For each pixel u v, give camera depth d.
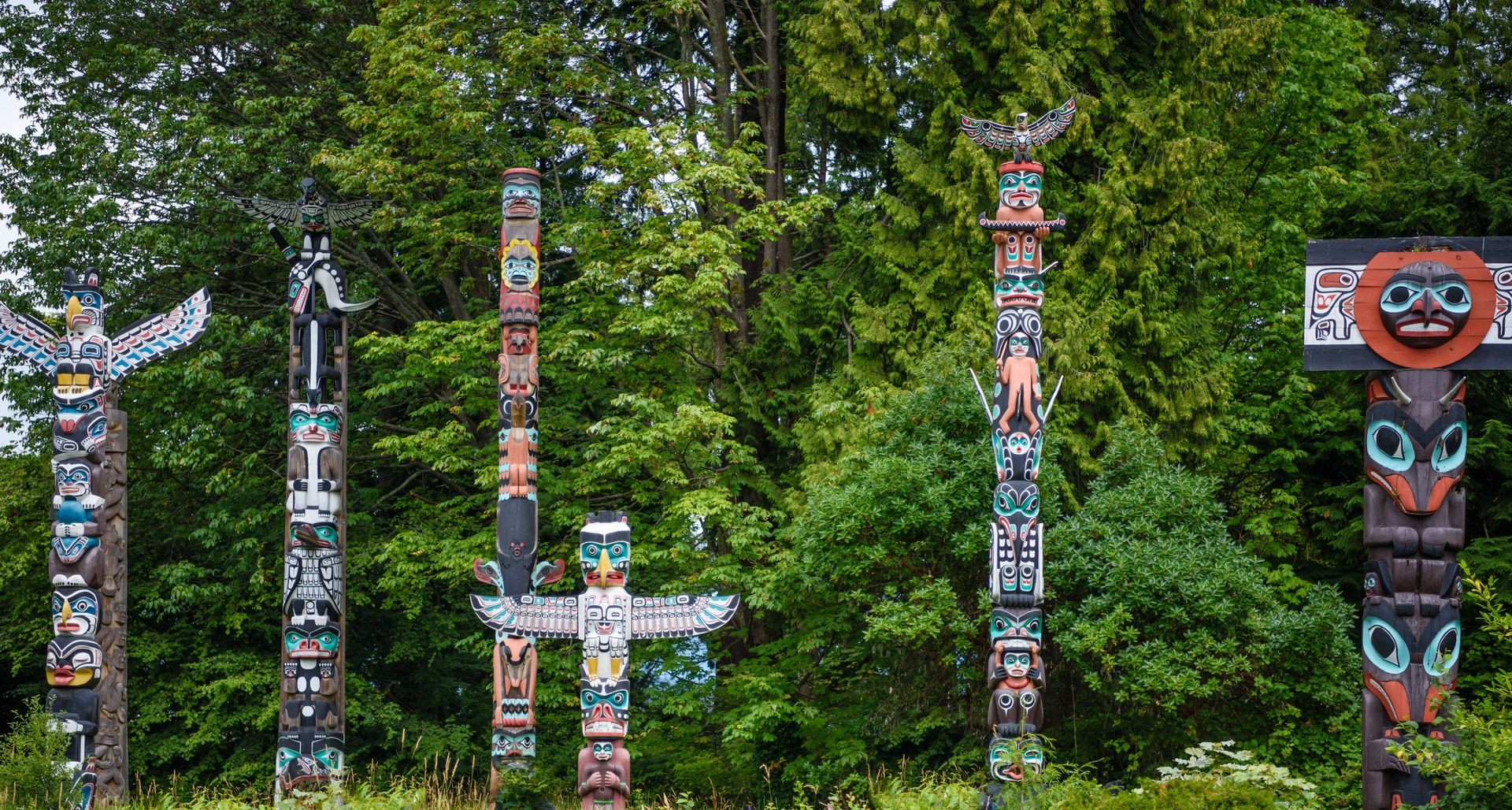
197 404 22.16
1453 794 11.79
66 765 14.98
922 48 21.70
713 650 23.19
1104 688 17.69
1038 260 15.55
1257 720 17.33
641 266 20.97
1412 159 24.73
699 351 23.92
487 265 24.39
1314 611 16.69
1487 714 12.35
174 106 23.12
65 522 15.68
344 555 16.47
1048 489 18.50
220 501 22.62
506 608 13.58
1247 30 21.80
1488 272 13.34
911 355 21.69
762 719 19.55
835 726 20.81
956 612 17.56
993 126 15.78
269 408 22.83
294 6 25.09
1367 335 13.44
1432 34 31.41
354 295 22.84
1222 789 11.53
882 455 18.56
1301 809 12.37
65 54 24.41
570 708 22.91
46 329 16.17
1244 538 21.89
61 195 22.28
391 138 22.28
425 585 22.08
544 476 21.89
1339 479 21.11
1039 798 13.64
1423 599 13.06
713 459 21.14
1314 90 25.55
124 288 22.77
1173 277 21.62
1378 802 12.85
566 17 24.00
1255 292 24.48
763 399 23.75
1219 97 22.62
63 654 15.48
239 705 22.53
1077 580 17.31
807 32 23.03
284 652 15.94
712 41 25.33
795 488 22.50
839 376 22.61
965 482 18.05
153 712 22.14
